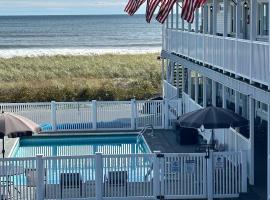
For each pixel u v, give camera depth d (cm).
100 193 1923
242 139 2103
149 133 3022
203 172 1928
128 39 15775
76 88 4288
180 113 3038
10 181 1908
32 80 5425
